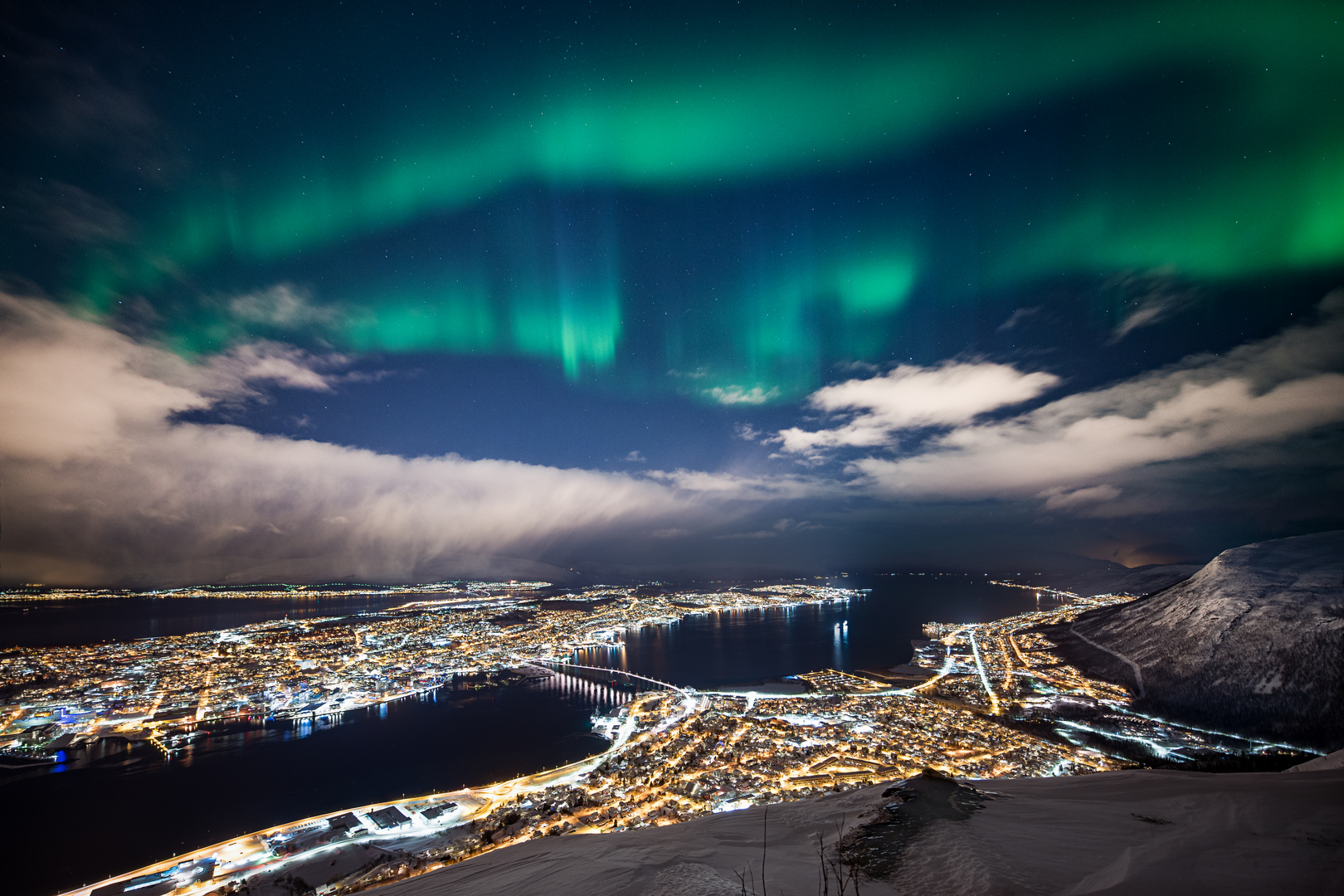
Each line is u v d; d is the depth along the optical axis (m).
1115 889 6.82
